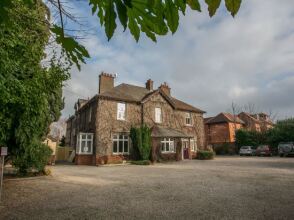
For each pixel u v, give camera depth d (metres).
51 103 12.31
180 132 26.17
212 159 27.47
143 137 22.38
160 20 1.43
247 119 47.91
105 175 13.70
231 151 39.78
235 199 7.58
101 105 22.62
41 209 6.67
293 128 34.78
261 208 6.52
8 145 10.20
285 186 9.74
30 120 9.77
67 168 18.23
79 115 29.56
